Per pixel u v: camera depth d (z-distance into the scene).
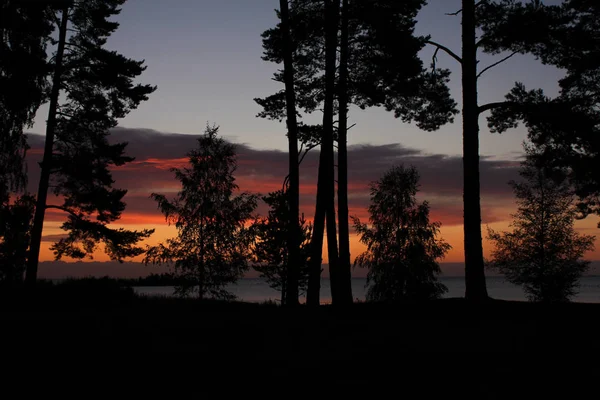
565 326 13.75
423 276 27.59
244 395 7.20
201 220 28.17
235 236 28.11
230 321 13.82
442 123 24.27
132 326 12.29
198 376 8.05
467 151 18.39
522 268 22.62
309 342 10.86
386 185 28.91
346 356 9.52
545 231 22.41
